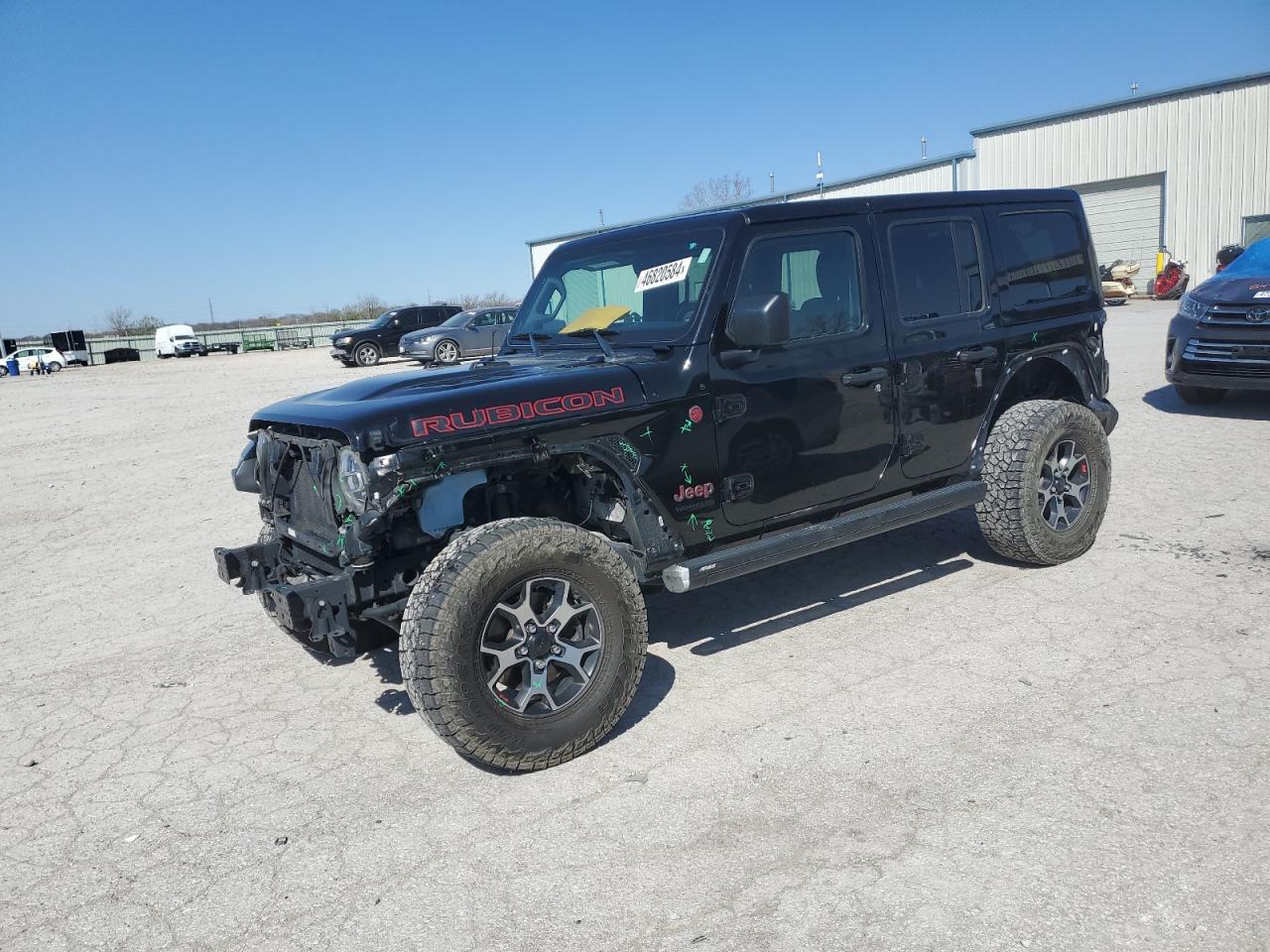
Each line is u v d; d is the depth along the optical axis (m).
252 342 50.66
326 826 3.24
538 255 35.91
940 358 4.74
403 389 3.79
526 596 3.38
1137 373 12.74
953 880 2.66
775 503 4.22
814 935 2.48
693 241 4.18
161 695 4.51
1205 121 25.50
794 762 3.40
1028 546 5.05
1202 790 3.01
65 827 3.37
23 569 7.07
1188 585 4.82
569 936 2.57
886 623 4.68
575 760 3.55
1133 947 2.35
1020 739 3.42
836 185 31.94
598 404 3.66
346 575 3.48
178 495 9.43
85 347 46.41
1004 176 29.94
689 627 4.88
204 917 2.79
